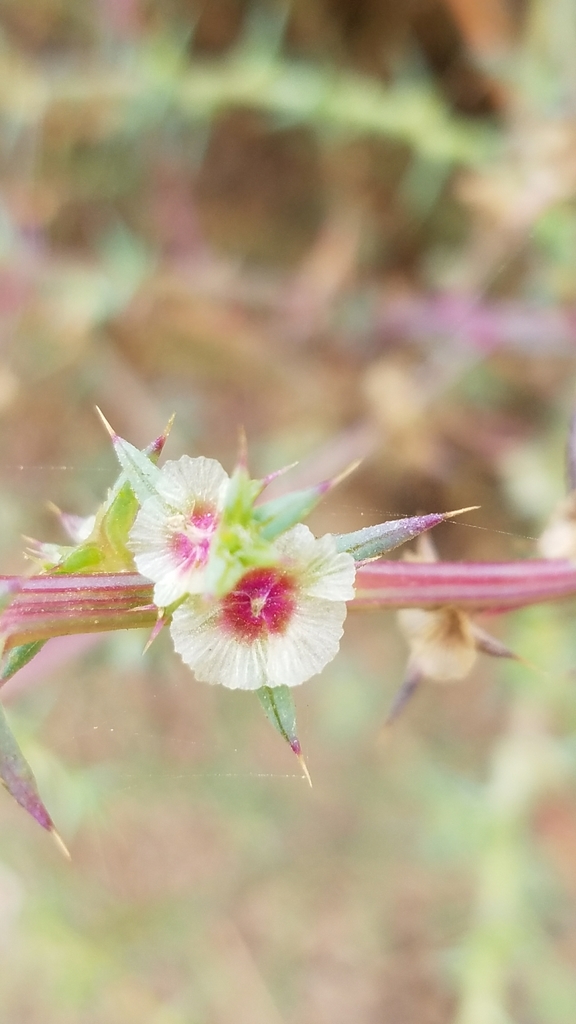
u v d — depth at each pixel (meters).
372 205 0.22
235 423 0.22
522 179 0.18
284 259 0.23
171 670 0.16
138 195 0.21
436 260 0.21
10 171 0.20
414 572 0.10
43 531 0.21
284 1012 0.20
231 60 0.20
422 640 0.11
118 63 0.19
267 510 0.09
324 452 0.20
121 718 0.20
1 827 0.20
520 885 0.16
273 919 0.21
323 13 0.21
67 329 0.19
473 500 0.21
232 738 0.21
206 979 0.19
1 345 0.19
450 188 0.21
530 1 0.19
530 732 0.17
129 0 0.19
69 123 0.20
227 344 0.21
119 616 0.09
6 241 0.18
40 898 0.18
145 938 0.19
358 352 0.20
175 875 0.21
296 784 0.21
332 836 0.21
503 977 0.16
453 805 0.16
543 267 0.19
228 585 0.09
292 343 0.20
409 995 0.21
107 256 0.20
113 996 0.18
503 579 0.10
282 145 0.22
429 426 0.20
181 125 0.20
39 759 0.14
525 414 0.20
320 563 0.09
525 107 0.18
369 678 0.21
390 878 0.21
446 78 0.21
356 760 0.21
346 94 0.18
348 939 0.21
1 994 0.20
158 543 0.09
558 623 0.17
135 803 0.20
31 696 0.18
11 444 0.21
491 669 0.20
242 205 0.23
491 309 0.19
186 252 0.21
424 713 0.21
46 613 0.09
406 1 0.21
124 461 0.09
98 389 0.21
